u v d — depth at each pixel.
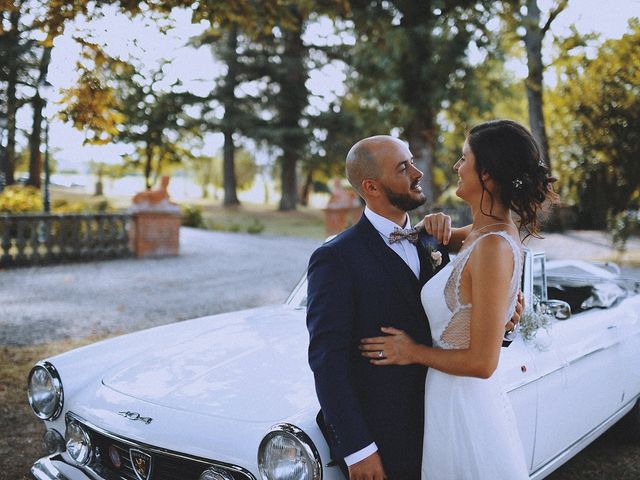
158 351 3.04
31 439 4.03
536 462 2.94
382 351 2.08
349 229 2.25
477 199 2.08
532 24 12.66
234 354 2.87
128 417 2.50
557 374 3.05
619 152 11.80
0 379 5.17
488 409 2.09
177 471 2.33
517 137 2.03
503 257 1.94
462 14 13.09
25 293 9.23
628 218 12.76
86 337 6.65
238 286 10.13
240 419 2.31
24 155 33.44
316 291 2.11
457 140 21.59
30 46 19.23
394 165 2.20
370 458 1.97
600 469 3.78
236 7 6.15
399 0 13.12
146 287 9.93
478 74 14.46
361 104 15.81
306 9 8.39
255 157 41.56
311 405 2.29
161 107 31.12
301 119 34.94
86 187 55.88
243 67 33.72
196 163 47.53
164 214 13.83
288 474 2.05
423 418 2.17
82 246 13.01
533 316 2.97
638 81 11.62
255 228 22.88
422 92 13.69
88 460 2.64
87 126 6.05
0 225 12.01
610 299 4.09
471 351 1.93
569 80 12.18
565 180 12.38
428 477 2.12
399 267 2.17
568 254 13.58
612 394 3.65
